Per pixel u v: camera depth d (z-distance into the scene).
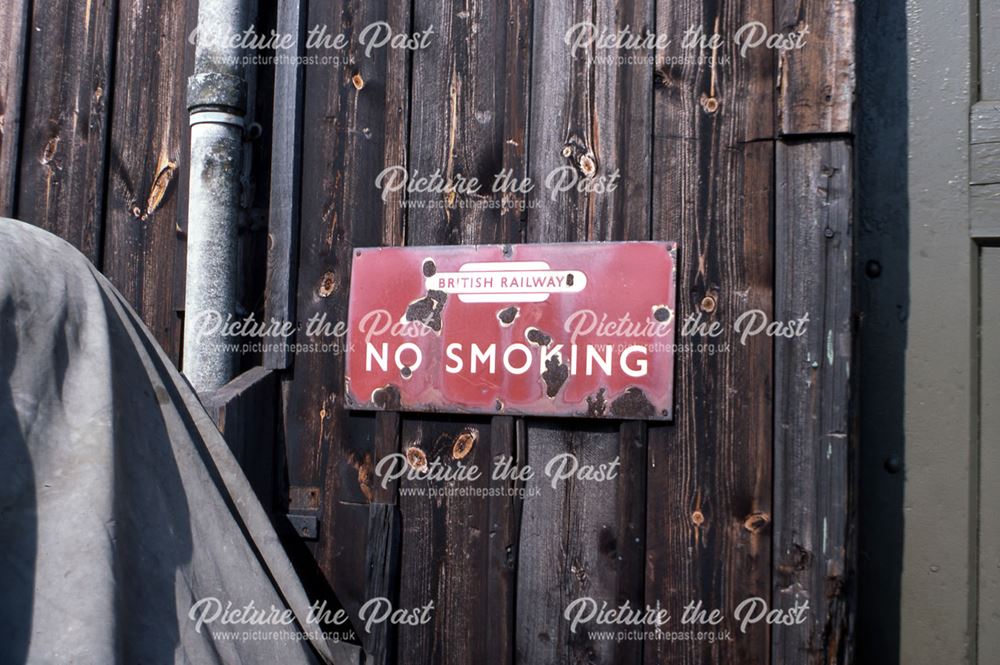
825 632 1.94
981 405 2.22
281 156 2.56
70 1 2.92
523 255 2.28
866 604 2.25
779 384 2.04
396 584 2.36
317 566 2.45
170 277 2.73
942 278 2.23
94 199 2.83
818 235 2.03
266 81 2.68
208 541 1.57
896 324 2.27
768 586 2.02
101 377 1.41
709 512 2.08
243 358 2.62
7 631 1.15
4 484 1.22
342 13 2.56
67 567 1.22
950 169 2.23
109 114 2.85
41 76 2.94
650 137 2.21
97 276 1.63
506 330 2.28
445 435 2.36
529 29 2.34
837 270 2.01
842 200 2.01
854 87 2.01
